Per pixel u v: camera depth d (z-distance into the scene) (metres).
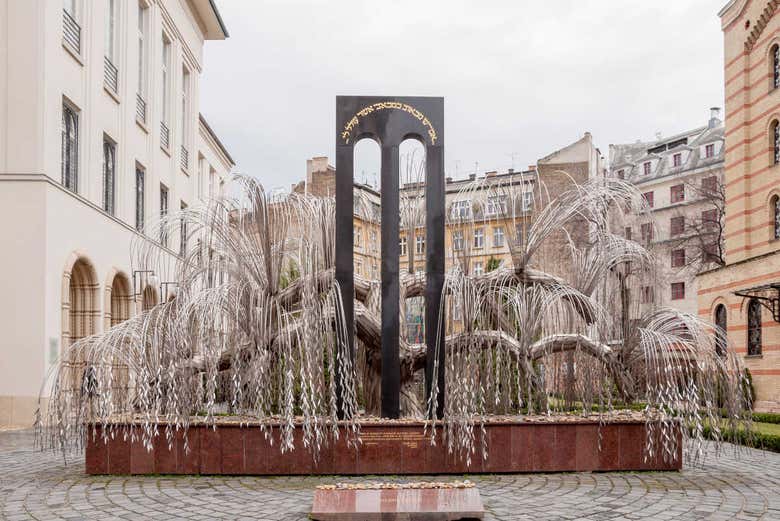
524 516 6.11
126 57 19.41
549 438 8.28
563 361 9.65
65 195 14.98
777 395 18.67
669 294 48.97
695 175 51.00
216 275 8.84
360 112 9.01
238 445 8.05
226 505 6.54
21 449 10.54
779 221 22.62
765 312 19.28
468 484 6.14
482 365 8.96
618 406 9.69
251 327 8.34
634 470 8.40
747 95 23.98
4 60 14.30
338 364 8.42
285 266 9.20
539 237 9.35
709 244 39.12
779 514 6.25
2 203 14.09
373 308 9.79
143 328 8.31
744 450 10.80
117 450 8.09
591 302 9.09
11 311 13.95
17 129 14.23
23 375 13.84
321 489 5.99
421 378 10.47
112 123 18.42
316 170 34.56
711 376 8.61
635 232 9.57
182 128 26.95
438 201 8.92
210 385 8.22
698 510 6.38
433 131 9.04
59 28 15.16
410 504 5.75
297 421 8.18
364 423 8.11
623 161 59.69
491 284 9.14
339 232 8.78
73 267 16.06
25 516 6.17
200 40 28.77
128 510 6.36
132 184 19.86
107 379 8.22
